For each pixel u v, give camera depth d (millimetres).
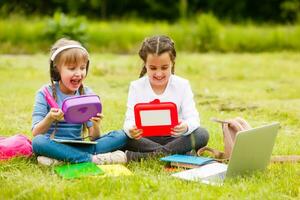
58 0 23281
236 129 4238
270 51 15188
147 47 4277
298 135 5461
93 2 24031
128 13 24844
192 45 14859
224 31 15422
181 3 23094
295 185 3605
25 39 14461
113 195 3375
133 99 4488
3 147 4199
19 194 3377
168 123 4211
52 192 3377
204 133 4406
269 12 24984
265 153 3945
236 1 24875
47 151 4027
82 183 3525
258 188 3488
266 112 6680
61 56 4195
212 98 7820
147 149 4348
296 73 10805
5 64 11359
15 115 6160
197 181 3615
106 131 5246
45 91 4355
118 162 4207
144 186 3484
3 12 17797
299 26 16141
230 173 3729
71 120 4121
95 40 14734
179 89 4516
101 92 8016
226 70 11094
